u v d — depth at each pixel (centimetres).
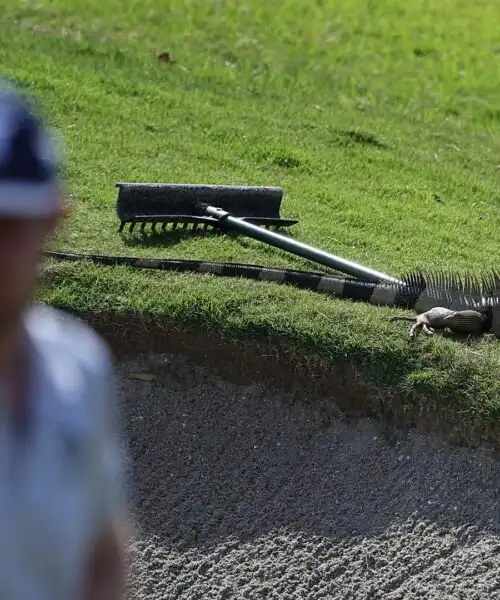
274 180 3850
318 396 2455
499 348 2522
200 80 5119
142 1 5981
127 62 5091
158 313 2478
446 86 5900
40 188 700
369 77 5791
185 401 2484
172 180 3541
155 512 2298
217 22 6034
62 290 2503
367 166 4331
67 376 763
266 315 2475
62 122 3922
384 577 2188
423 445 2381
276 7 6519
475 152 5006
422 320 2514
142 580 2152
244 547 2233
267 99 5066
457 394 2356
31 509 732
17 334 741
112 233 2962
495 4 7631
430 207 3969
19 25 5284
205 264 2706
